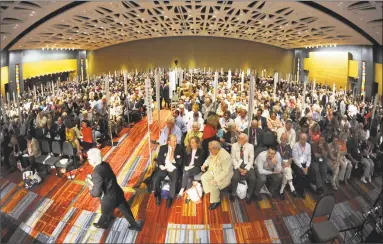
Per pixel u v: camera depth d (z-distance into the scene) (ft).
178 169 18.97
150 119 23.25
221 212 18.02
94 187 15.07
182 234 16.11
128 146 30.45
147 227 16.66
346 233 16.76
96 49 115.85
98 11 62.90
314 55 96.17
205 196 19.77
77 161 25.03
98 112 32.94
